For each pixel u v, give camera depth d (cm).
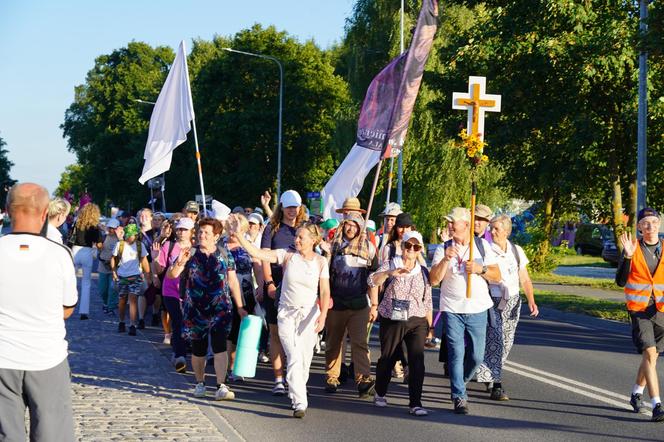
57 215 1011
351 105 4147
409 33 3662
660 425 818
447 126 2872
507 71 2638
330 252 937
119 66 7931
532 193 3183
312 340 853
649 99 2334
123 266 1389
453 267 866
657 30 1758
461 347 863
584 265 4388
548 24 2466
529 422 825
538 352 1302
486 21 2692
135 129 7400
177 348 1067
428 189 3566
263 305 980
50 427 489
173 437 714
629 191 2697
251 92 5409
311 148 5388
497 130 2700
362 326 933
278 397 927
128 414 802
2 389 482
